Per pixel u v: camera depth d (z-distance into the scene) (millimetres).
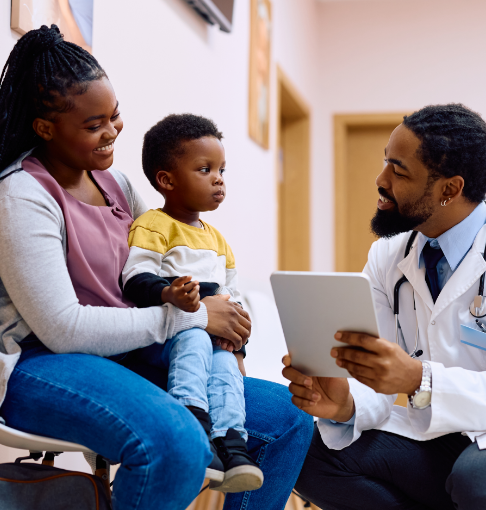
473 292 1288
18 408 1024
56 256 1046
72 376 1002
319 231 5316
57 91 1100
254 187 3457
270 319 2387
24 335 1070
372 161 5500
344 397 1293
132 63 2031
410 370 1120
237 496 1229
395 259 1438
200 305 1207
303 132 5066
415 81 5223
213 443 1108
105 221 1235
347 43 5328
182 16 2432
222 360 1237
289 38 4305
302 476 1439
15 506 996
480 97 5125
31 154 1190
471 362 1287
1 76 1167
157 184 1419
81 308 1047
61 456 1683
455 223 1335
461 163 1265
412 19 5238
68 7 1656
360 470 1370
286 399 1338
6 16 1449
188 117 1420
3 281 1030
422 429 1267
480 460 1155
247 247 3320
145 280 1189
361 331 1052
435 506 1324
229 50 3004
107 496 1054
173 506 949
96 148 1160
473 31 5152
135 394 976
